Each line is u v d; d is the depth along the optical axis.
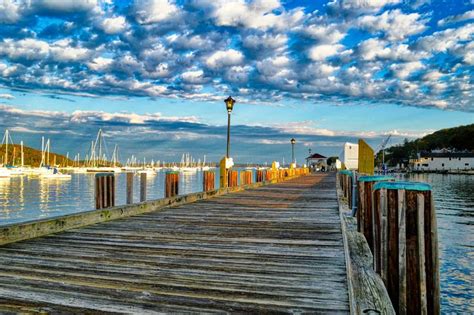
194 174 144.25
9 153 146.75
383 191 4.53
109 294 3.65
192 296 3.62
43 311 3.25
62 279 4.10
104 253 5.27
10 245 5.74
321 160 78.12
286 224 7.77
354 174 8.37
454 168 129.50
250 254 5.25
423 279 4.09
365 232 6.00
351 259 4.70
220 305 3.40
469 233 20.00
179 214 9.32
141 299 3.53
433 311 4.17
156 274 4.31
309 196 14.41
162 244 5.86
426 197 4.19
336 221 8.16
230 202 12.23
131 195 9.47
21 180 81.12
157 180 90.31
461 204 36.00
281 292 3.73
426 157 138.00
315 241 6.10
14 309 3.29
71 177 99.44
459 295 10.38
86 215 7.62
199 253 5.30
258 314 3.21
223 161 16.81
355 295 3.38
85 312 3.23
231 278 4.17
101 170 139.25
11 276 4.19
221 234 6.70
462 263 13.68
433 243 4.17
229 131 17.45
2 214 28.00
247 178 20.19
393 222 4.36
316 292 3.72
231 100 17.44
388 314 2.94
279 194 15.42
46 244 5.82
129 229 7.18
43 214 28.00
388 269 4.38
